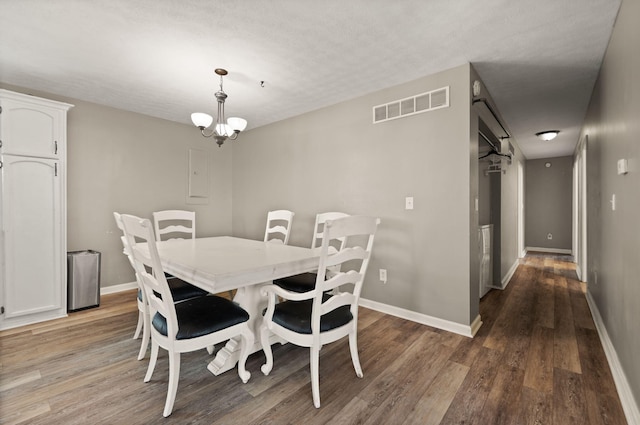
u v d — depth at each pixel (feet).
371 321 8.87
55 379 5.76
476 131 8.61
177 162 13.60
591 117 10.37
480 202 11.77
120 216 5.94
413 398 5.30
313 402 5.14
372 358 6.69
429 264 8.64
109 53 7.53
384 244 9.63
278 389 5.54
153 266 4.82
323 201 11.43
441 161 8.43
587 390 5.54
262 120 13.19
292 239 12.53
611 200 7.00
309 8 5.86
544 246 24.07
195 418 4.76
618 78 6.16
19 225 8.39
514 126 14.21
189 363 6.45
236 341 6.21
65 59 7.83
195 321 5.18
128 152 12.02
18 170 8.39
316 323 5.15
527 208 24.70
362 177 10.21
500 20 6.22
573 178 21.06
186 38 6.88
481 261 11.33
